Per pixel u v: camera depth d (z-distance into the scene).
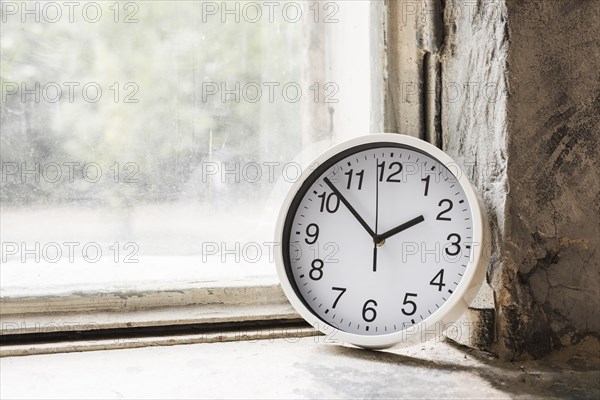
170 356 0.81
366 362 0.78
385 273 0.78
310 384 0.71
